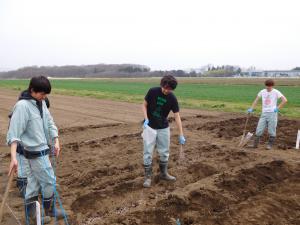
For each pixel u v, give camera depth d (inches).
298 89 956.0
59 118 386.6
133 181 165.6
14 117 110.7
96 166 191.2
